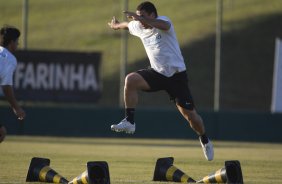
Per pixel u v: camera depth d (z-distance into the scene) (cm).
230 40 15350
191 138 9512
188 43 14962
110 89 14088
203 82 14288
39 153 6053
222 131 9512
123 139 9431
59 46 14925
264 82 14562
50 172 3444
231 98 14062
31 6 16612
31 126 9488
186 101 3669
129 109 3591
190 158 5769
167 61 3588
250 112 9506
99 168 3147
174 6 16538
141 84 3591
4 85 3356
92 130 9531
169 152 6612
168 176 3547
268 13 16125
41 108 9488
